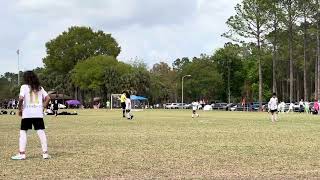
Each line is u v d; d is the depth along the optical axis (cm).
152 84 11425
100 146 1490
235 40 7288
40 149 1403
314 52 8856
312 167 1045
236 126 2636
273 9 7012
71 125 2753
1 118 3991
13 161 1150
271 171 991
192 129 2344
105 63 10594
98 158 1197
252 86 11519
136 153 1301
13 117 4256
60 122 3148
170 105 10956
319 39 7369
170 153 1300
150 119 3659
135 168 1033
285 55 9025
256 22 7131
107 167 1047
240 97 12356
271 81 11588
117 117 4103
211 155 1256
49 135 1948
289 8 7069
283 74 11025
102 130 2277
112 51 11262
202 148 1427
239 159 1177
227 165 1077
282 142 1620
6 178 910
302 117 4294
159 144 1549
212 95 12381
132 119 3659
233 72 12244
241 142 1622
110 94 10419
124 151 1349
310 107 6506
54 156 1243
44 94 1223
